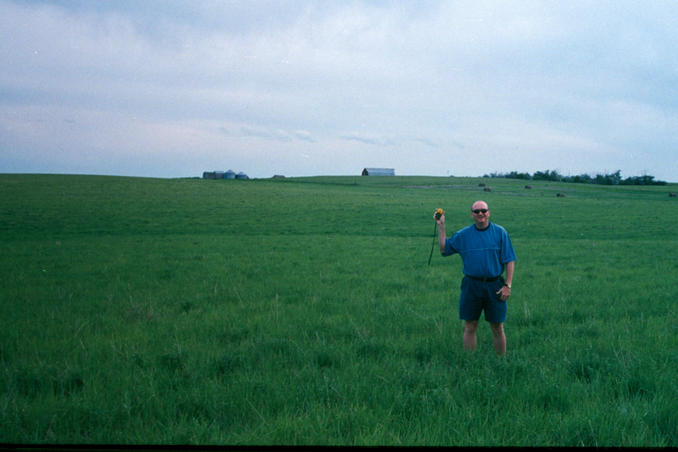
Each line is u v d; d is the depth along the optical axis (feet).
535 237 95.40
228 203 172.45
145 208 149.07
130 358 17.80
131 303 29.68
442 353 18.60
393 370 16.26
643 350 18.26
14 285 38.63
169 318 25.86
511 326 23.85
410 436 11.35
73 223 111.24
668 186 405.59
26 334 21.99
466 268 18.28
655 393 13.69
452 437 11.26
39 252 63.93
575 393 13.88
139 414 12.54
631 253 62.95
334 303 29.99
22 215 123.03
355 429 11.67
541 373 15.39
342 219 130.93
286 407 12.86
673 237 94.43
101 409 12.76
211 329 23.22
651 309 27.50
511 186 329.52
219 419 12.53
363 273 45.57
